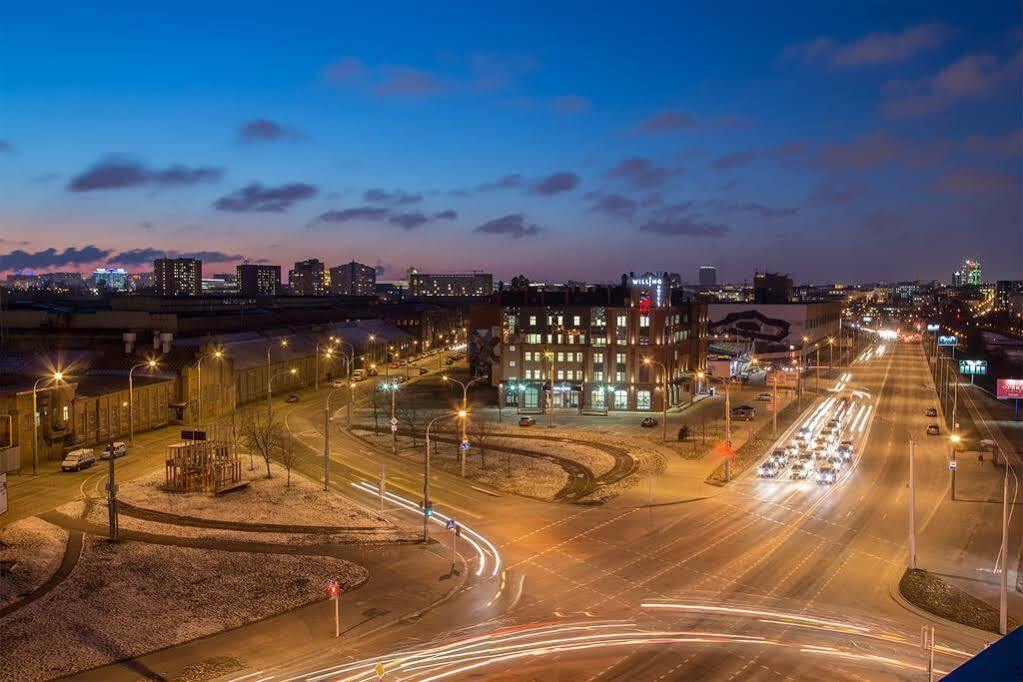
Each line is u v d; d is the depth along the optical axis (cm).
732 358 18862
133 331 13212
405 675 3862
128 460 8738
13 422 8075
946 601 4991
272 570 5397
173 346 12094
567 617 4659
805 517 7000
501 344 13912
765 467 8794
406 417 12244
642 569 5553
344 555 5781
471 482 8269
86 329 14525
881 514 7138
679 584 5253
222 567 5428
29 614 4547
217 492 7344
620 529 6562
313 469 8750
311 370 16725
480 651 4162
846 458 9631
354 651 4172
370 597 4975
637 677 3859
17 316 14750
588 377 13712
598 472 8806
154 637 4312
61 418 8738
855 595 5084
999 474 8906
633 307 13525
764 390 17125
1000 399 15538
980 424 12762
